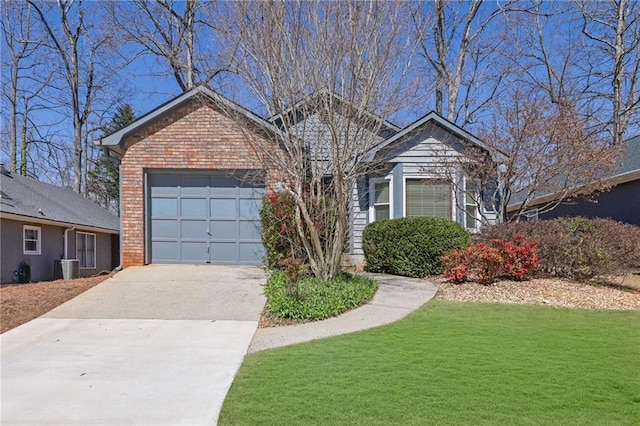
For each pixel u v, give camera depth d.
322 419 3.53
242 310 7.55
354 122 8.59
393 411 3.62
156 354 5.49
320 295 7.54
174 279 9.74
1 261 13.12
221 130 11.52
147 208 11.62
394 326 6.43
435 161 11.84
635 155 13.22
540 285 8.92
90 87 26.23
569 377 4.32
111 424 3.66
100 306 7.84
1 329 6.65
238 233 11.77
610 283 9.49
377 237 10.94
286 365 4.86
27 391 4.38
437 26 20.09
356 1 8.00
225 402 3.96
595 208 14.59
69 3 24.34
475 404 3.72
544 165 10.56
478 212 11.68
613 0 19.31
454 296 8.33
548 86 20.53
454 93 20.64
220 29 8.55
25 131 25.70
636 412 3.57
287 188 8.77
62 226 16.03
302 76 8.17
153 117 11.41
